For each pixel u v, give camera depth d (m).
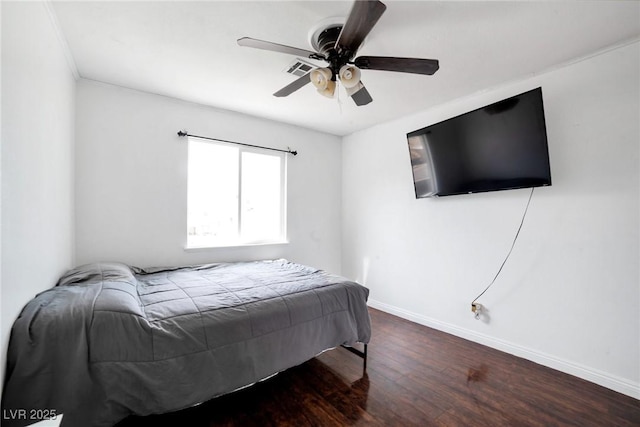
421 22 1.66
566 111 2.13
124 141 2.56
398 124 3.37
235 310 1.66
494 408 1.71
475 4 1.52
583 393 1.86
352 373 2.10
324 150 3.96
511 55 2.02
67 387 1.14
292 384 1.95
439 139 2.72
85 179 2.40
